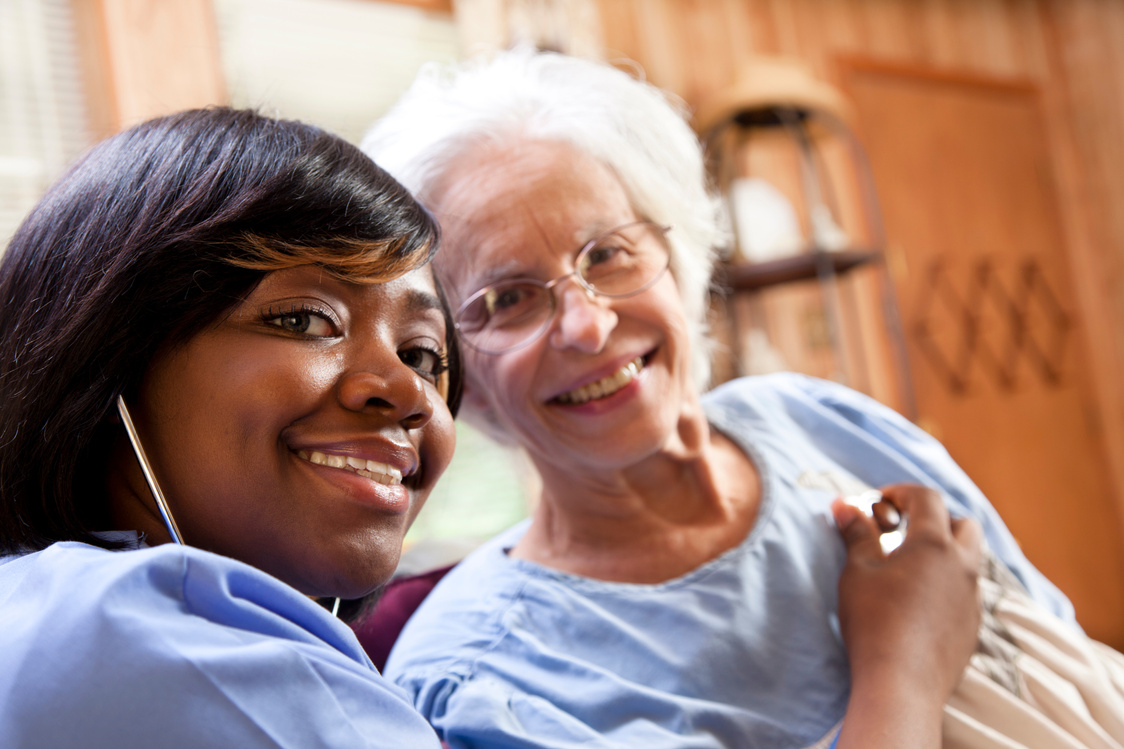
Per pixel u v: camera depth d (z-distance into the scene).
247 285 0.59
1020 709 0.92
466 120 1.01
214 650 0.50
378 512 0.63
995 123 4.41
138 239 0.59
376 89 2.98
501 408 1.04
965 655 0.91
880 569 0.95
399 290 0.68
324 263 0.62
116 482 0.63
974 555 0.99
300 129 0.69
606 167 1.03
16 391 0.59
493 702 0.90
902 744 0.78
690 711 0.87
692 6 3.67
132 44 2.51
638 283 0.99
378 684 0.60
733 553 1.01
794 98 2.92
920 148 4.14
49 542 0.59
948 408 3.99
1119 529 4.43
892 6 4.22
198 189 0.61
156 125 0.67
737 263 3.00
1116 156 4.63
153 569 0.51
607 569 1.04
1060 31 4.73
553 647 0.97
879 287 3.85
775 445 1.16
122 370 0.58
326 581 0.62
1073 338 4.46
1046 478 4.25
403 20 3.06
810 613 0.97
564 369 0.96
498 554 1.12
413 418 0.66
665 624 0.96
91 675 0.46
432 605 1.10
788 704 0.91
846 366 3.68
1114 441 4.46
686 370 1.04
